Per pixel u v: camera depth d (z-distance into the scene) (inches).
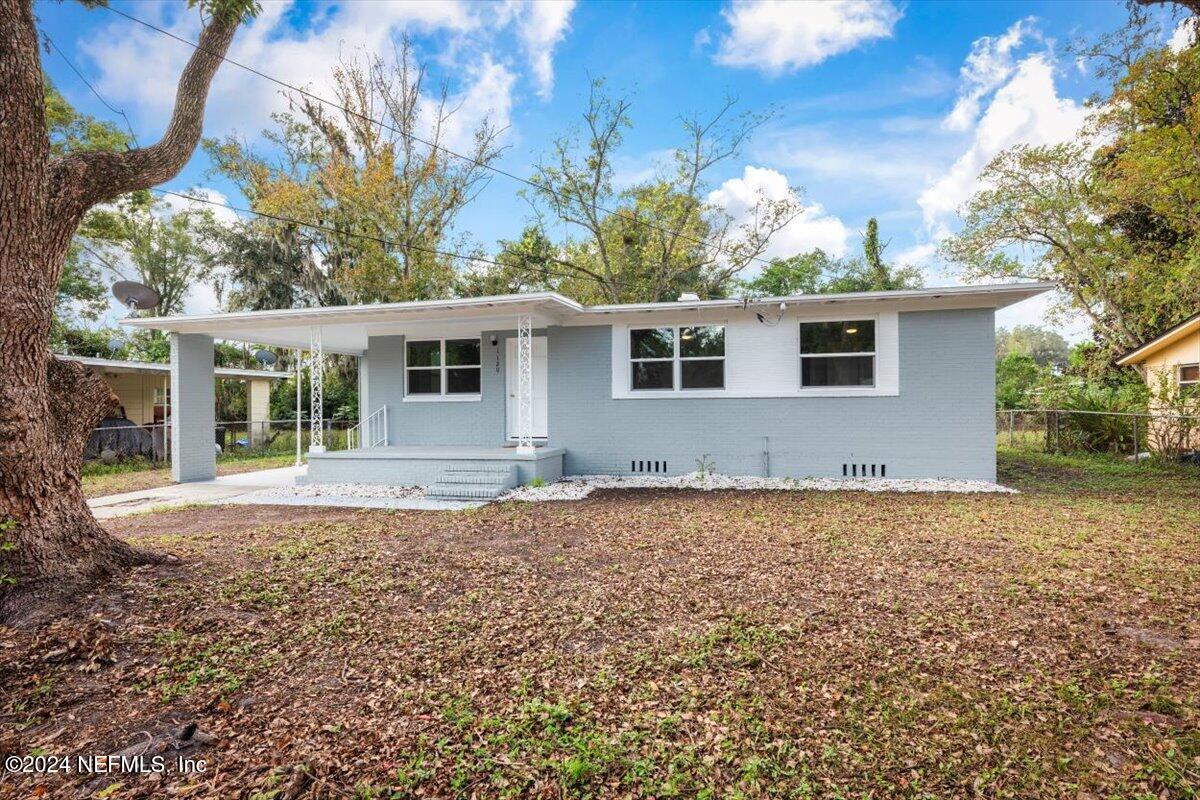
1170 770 94.3
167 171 202.8
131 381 718.5
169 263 1126.4
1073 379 786.8
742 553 227.8
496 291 956.0
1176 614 158.2
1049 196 740.7
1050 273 786.8
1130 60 574.9
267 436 836.0
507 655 141.3
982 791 91.7
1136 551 219.9
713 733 107.6
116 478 512.4
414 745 105.5
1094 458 527.8
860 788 92.5
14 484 163.2
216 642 147.4
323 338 532.4
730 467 435.8
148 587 177.5
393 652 143.2
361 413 604.7
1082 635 146.7
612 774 96.6
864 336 412.8
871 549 229.9
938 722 110.0
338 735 109.0
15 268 163.5
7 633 146.3
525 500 361.4
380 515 322.7
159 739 108.0
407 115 838.5
